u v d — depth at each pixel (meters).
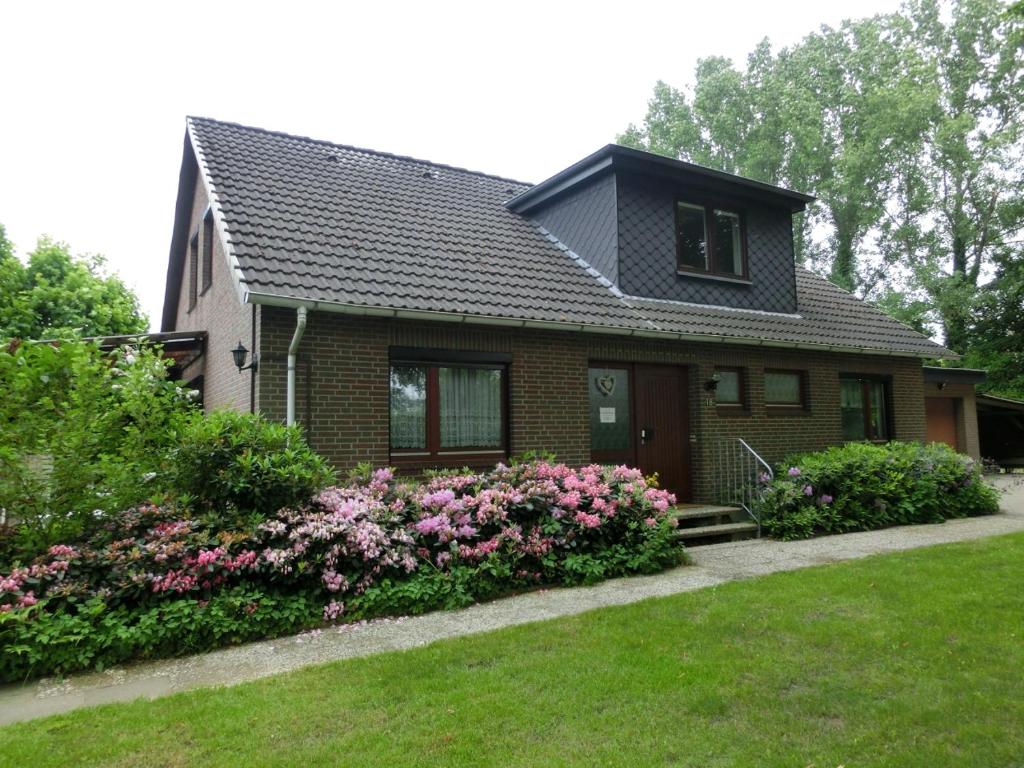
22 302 16.27
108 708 4.01
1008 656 4.55
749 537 9.66
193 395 6.88
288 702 4.01
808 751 3.36
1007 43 24.64
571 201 11.81
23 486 5.65
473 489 7.49
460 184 13.01
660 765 3.24
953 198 27.20
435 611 6.12
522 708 3.86
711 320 10.98
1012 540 8.59
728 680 4.22
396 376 8.59
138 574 5.30
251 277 7.34
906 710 3.78
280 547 5.90
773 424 11.72
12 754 3.40
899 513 10.40
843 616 5.48
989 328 24.55
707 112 31.14
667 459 10.72
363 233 9.44
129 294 19.81
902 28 27.50
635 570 7.39
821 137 27.81
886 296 27.75
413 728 3.64
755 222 12.74
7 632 4.68
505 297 9.07
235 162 10.23
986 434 21.75
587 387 9.80
